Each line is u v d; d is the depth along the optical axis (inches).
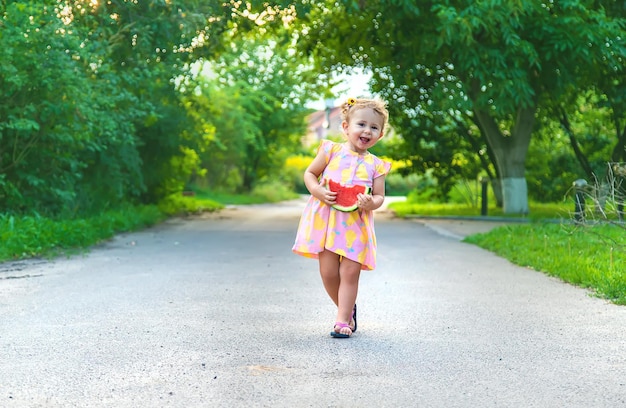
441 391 148.6
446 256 407.8
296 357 176.4
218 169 1569.9
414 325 215.6
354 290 201.8
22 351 181.6
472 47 655.8
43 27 467.8
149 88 636.1
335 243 200.2
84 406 139.2
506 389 149.9
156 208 813.9
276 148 1705.2
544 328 210.7
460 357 176.6
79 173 617.3
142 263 373.7
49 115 494.6
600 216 379.9
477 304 251.9
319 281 308.5
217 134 1432.1
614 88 747.4
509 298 264.5
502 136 808.9
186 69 616.1
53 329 208.1
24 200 522.6
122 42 555.2
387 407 138.6
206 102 845.2
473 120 890.7
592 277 291.4
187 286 293.1
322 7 745.0
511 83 649.6
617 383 154.5
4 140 514.3
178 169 884.0
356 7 641.0
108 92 542.9
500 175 855.1
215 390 149.3
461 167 962.7
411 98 870.4
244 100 1530.5
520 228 487.2
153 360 173.3
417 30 705.0
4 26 453.4
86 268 351.6
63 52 475.5
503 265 365.7
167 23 546.6
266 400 142.7
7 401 141.9
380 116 205.9
